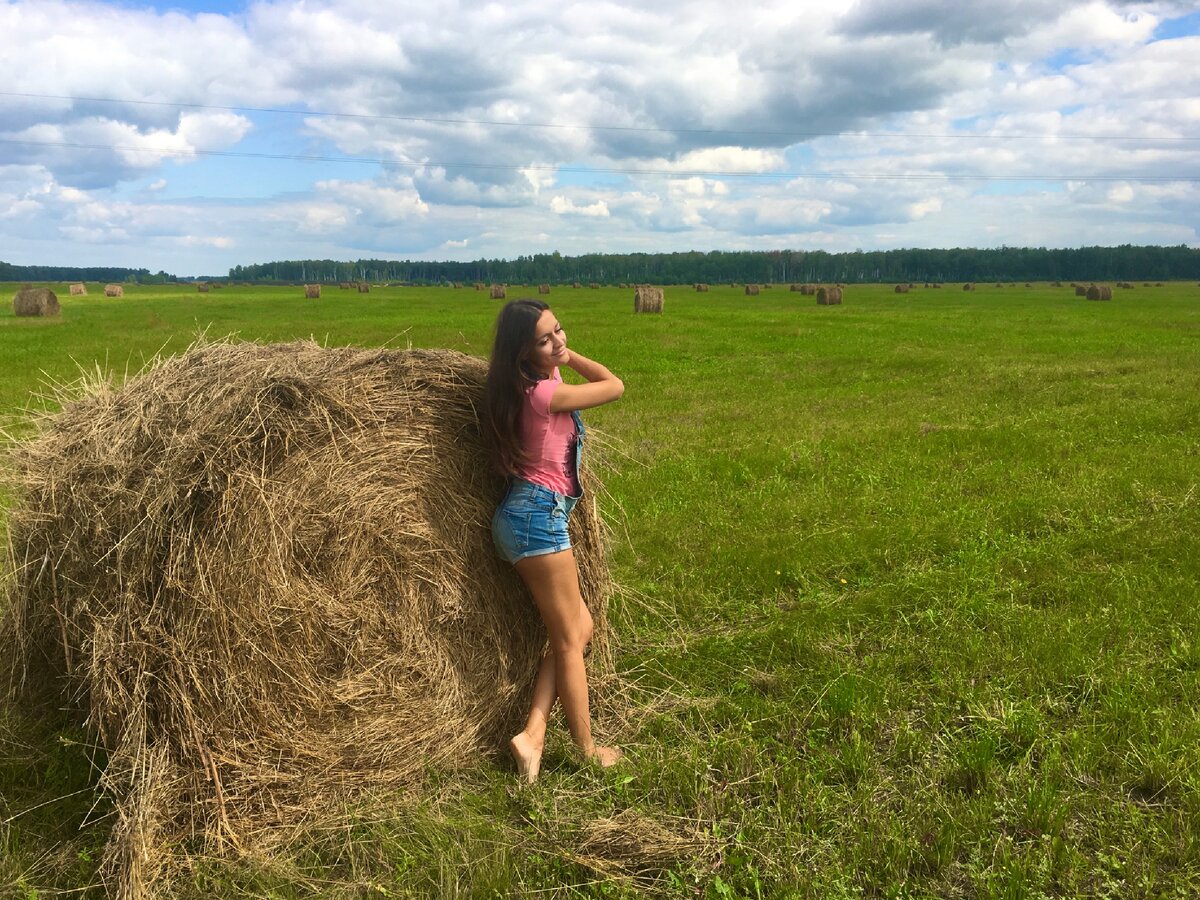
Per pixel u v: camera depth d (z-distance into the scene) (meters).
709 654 4.12
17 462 3.29
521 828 2.88
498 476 3.49
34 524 3.18
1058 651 3.89
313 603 2.96
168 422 3.01
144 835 2.61
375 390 3.25
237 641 2.82
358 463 3.10
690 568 5.18
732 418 11.05
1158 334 25.16
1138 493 6.39
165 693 2.77
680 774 3.08
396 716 3.14
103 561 2.87
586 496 3.72
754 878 2.51
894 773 3.12
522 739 3.19
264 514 2.87
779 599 4.81
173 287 111.38
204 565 2.77
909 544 5.46
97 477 3.00
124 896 2.52
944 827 2.72
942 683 3.66
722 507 6.49
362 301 53.78
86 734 3.30
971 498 6.62
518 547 3.12
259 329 25.50
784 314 38.22
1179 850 2.59
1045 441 8.56
